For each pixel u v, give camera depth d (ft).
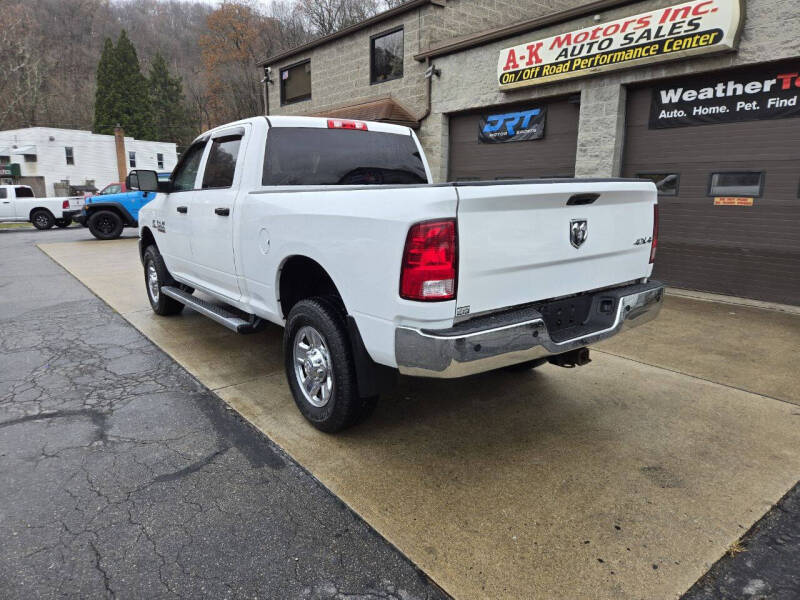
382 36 38.19
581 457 9.61
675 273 24.23
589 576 6.74
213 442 10.14
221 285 13.93
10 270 30.81
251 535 7.52
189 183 15.67
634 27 22.41
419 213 7.64
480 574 6.79
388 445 10.05
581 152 25.86
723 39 19.97
